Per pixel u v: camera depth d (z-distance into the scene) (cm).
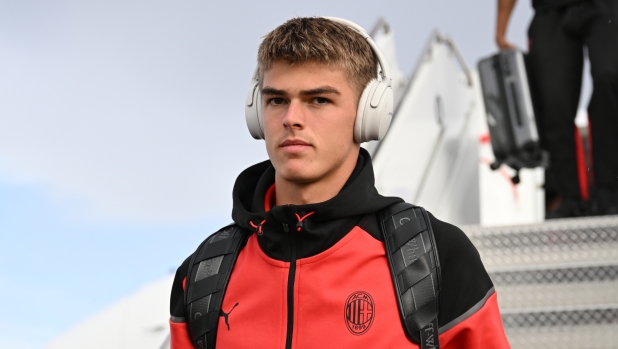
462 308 146
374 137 158
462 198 490
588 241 284
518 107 362
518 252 289
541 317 262
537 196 589
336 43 151
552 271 275
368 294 145
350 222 154
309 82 147
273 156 150
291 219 151
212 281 156
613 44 323
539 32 355
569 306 265
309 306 146
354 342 142
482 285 150
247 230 164
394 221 153
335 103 150
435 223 154
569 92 345
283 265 152
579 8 341
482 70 379
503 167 592
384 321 143
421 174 408
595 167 323
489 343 147
